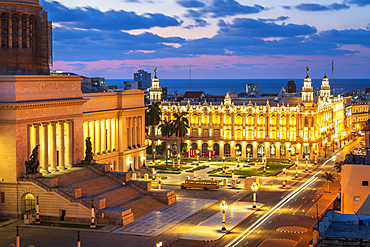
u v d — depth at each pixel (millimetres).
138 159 159250
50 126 112438
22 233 88500
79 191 98125
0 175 100438
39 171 107812
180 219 98188
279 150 196625
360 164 83312
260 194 124250
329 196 120875
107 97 144250
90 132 136875
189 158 194250
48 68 125000
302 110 193125
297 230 90000
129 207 102125
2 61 114812
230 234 88312
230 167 169625
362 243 58250
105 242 82688
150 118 170625
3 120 100000
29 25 119875
